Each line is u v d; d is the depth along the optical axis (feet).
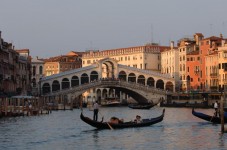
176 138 128.77
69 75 390.83
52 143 120.57
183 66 410.93
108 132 143.23
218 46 373.40
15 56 322.34
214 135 134.41
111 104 397.39
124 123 152.97
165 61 446.19
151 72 407.44
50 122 188.44
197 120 192.85
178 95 370.12
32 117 221.87
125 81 373.20
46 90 385.29
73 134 139.74
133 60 465.06
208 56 372.79
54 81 386.52
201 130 148.25
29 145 117.08
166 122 181.06
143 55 453.58
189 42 413.39
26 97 249.55
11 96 263.90
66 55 557.33
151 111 285.23
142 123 157.07
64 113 265.75
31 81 418.10
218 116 175.94
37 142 122.62
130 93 392.27
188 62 404.16
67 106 328.29
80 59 543.80
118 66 403.13
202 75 387.34
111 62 401.90
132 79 406.62
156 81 408.26
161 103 362.12
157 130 148.77
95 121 146.92
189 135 135.33
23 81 355.36
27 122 187.93
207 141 121.80
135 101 438.40
